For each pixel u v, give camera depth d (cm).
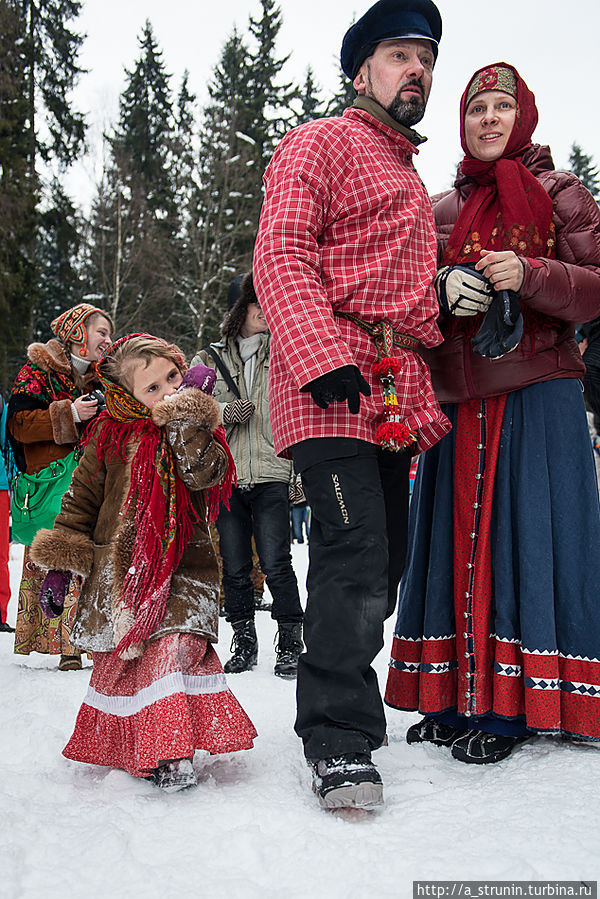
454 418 282
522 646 257
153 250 3122
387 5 250
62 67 2612
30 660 449
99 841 187
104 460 259
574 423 268
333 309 238
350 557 223
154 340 266
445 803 211
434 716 280
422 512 287
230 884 166
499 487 269
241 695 355
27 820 202
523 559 260
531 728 252
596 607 253
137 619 235
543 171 289
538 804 206
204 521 261
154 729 228
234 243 3188
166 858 181
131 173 3309
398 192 242
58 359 449
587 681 253
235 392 439
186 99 3872
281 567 423
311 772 240
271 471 425
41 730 292
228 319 457
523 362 267
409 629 283
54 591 257
